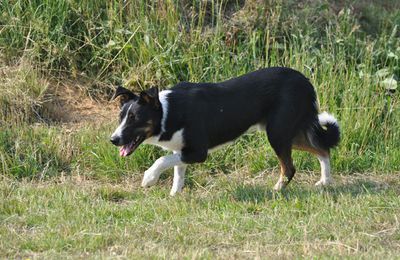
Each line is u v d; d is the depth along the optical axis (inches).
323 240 347.9
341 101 506.6
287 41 550.0
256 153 474.9
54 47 532.4
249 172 467.2
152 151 463.2
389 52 546.3
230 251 330.6
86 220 371.6
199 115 399.2
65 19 542.0
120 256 320.2
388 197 411.5
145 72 522.0
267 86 415.8
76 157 465.1
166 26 541.0
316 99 433.1
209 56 529.0
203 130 401.4
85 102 524.4
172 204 397.1
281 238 349.4
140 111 388.8
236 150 476.4
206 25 560.7
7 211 386.3
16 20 534.9
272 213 386.3
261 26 551.5
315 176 462.9
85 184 442.0
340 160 474.6
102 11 549.3
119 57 534.3
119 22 540.4
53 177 450.9
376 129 496.7
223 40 544.7
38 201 399.5
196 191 438.6
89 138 474.0
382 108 501.7
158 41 536.1
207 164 467.2
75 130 485.4
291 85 418.9
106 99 529.7
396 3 620.7
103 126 488.4
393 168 474.3
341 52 532.1
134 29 537.3
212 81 518.3
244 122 414.6
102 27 539.5
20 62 525.0
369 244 341.4
